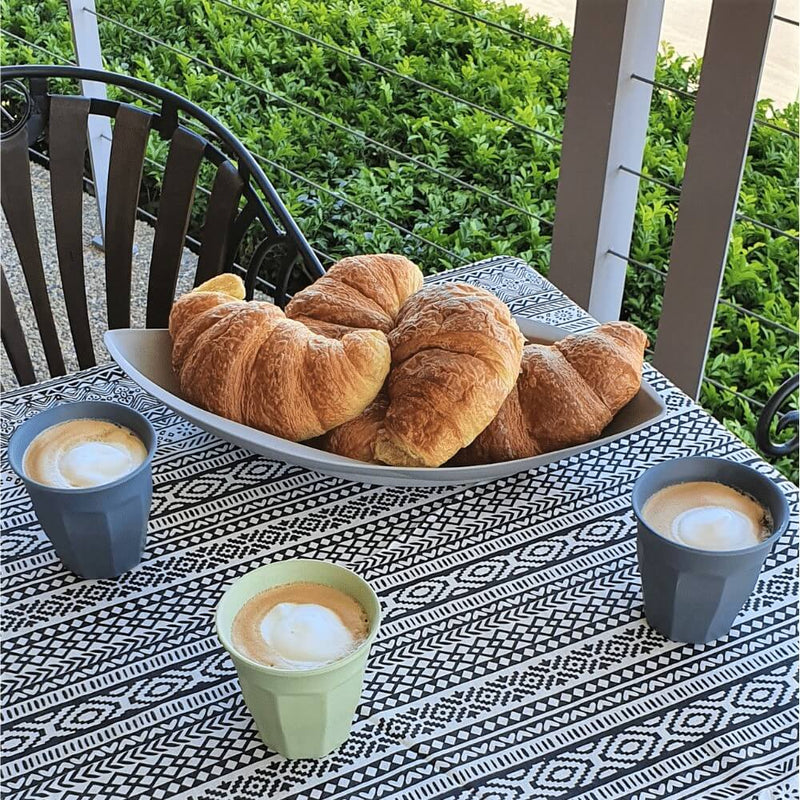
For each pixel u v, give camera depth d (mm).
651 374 1037
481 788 646
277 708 623
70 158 1233
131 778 648
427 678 716
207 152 1228
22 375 1269
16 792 639
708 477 764
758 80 1141
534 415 843
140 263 2305
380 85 2461
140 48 2686
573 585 793
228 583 786
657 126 2145
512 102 2336
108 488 727
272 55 2609
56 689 703
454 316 813
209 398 831
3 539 822
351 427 837
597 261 1412
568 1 2660
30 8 2836
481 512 861
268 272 2211
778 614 773
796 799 642
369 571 801
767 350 1862
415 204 2273
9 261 2316
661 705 701
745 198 2014
